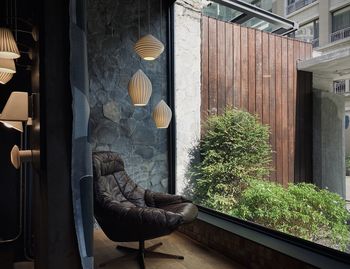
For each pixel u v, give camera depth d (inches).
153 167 156.7
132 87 117.3
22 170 112.2
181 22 160.4
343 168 126.6
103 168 116.3
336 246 114.4
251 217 134.6
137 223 95.1
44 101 53.7
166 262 107.9
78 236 54.3
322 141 135.9
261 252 97.0
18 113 76.2
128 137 150.3
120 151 147.8
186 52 161.0
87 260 55.0
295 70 147.1
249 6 155.9
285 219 126.8
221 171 149.0
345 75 127.7
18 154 74.8
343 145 127.9
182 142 159.8
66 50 55.2
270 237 104.2
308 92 141.9
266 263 95.0
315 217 121.0
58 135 54.4
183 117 160.2
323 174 135.6
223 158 151.7
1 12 105.3
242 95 164.2
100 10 144.3
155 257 110.9
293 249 92.2
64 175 54.6
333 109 131.9
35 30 62.8
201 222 128.0
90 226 56.2
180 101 159.9
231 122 152.2
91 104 140.9
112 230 100.7
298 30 142.4
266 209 131.0
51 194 53.5
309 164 141.7
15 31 98.4
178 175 158.7
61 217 54.2
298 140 146.1
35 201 77.1
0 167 111.2
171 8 160.6
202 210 143.2
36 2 60.3
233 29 165.6
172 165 159.9
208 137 156.9
